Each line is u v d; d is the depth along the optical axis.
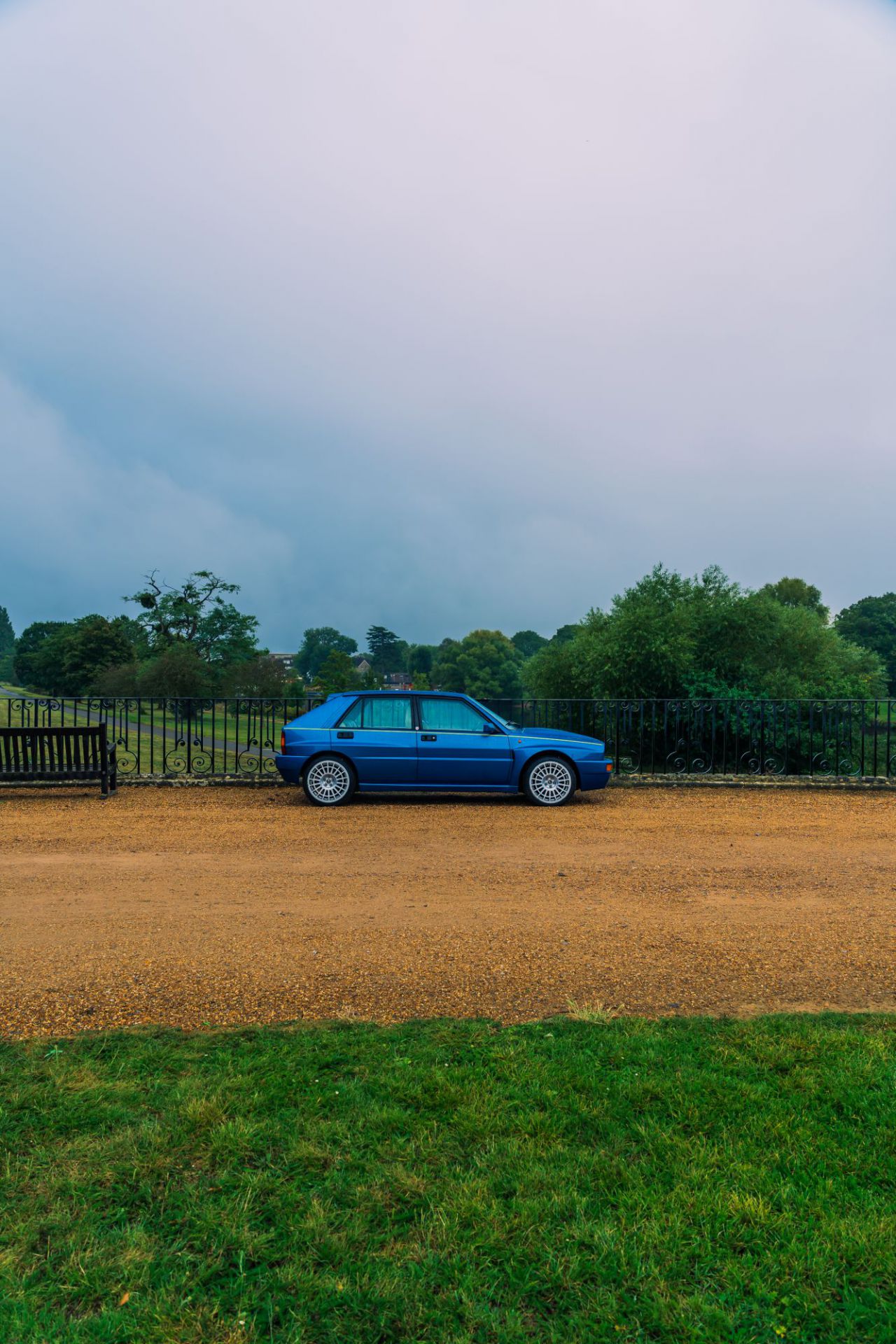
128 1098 3.37
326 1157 2.97
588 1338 2.20
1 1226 2.59
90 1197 2.74
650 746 21.91
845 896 6.69
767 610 25.22
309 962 5.11
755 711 18.05
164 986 4.70
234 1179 2.84
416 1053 3.80
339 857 7.94
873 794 12.52
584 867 7.62
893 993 4.67
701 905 6.39
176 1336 2.18
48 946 5.37
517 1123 3.19
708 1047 3.87
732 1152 3.00
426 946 5.40
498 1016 4.30
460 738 11.25
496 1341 2.18
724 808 11.03
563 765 11.24
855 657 25.95
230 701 14.35
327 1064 3.69
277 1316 2.26
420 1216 2.65
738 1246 2.54
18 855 7.95
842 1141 3.08
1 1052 3.81
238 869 7.44
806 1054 3.77
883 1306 2.29
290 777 11.23
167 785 12.74
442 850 8.25
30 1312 2.25
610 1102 3.35
